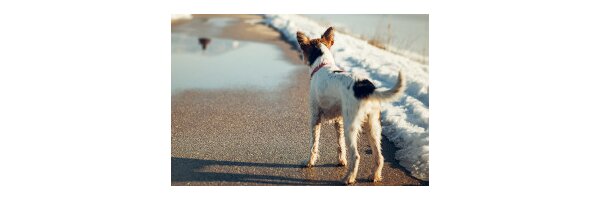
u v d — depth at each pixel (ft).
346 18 47.06
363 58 29.91
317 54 16.44
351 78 14.61
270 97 24.00
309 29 42.19
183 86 26.09
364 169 15.98
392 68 27.35
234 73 28.89
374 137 14.83
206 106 22.63
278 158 16.94
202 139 18.61
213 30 45.21
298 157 17.02
